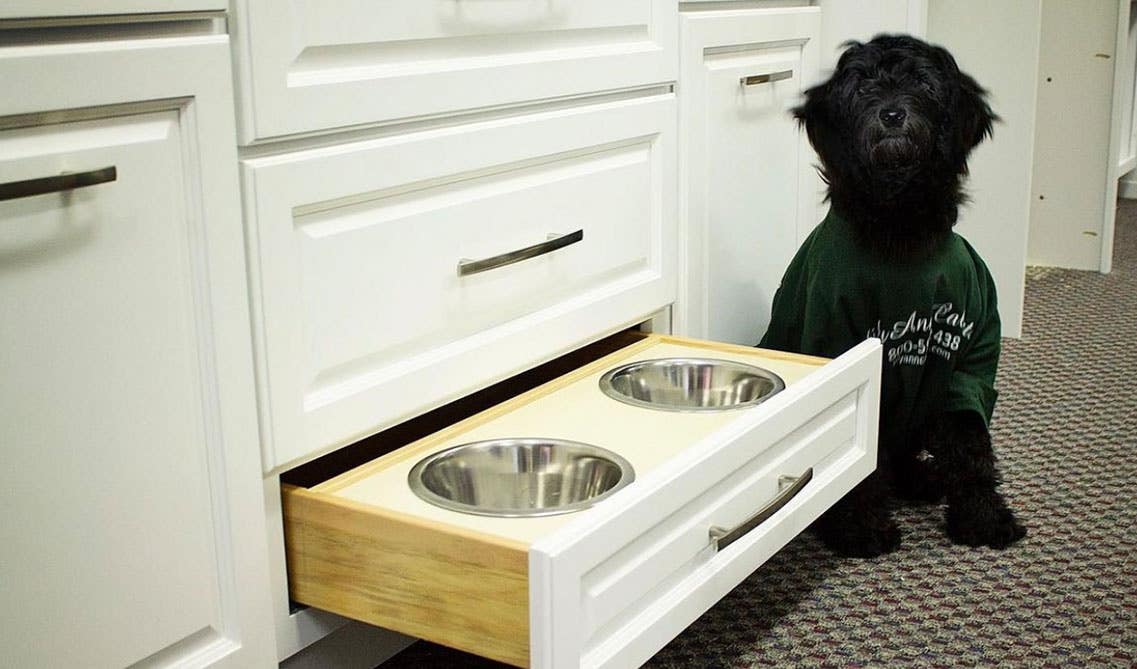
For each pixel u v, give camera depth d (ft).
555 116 4.43
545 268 4.51
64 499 2.90
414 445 3.96
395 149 3.70
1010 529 5.60
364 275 3.69
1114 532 5.72
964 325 5.49
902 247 5.26
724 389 4.82
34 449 2.81
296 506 3.53
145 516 3.12
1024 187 8.89
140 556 3.12
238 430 3.30
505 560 3.09
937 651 4.63
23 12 2.63
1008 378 8.18
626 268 5.09
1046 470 6.51
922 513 6.08
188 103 3.05
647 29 4.99
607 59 4.70
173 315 3.12
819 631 4.81
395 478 3.74
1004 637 4.73
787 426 4.02
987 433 5.68
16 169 2.68
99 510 2.99
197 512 3.27
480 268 4.06
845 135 5.24
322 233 3.53
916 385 5.55
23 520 2.81
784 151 6.35
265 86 3.26
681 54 5.24
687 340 5.18
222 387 3.24
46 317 2.80
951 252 5.44
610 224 4.90
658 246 5.25
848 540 5.52
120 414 3.01
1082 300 10.30
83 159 2.83
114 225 2.93
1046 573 5.31
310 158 3.43
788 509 4.14
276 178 3.33
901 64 5.15
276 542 3.54
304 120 3.40
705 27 5.36
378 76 3.63
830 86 5.29
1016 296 9.10
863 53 5.25
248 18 3.19
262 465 3.43
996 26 8.76
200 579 3.31
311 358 3.54
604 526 3.05
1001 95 8.82
